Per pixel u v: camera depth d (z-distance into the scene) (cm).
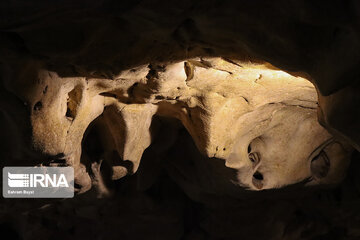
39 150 284
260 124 420
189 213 579
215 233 557
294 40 213
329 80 232
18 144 289
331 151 471
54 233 529
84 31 221
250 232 549
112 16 209
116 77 277
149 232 543
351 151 465
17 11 193
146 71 295
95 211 509
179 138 476
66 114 307
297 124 445
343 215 538
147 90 328
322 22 197
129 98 346
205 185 492
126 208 524
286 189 479
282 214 548
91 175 399
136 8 199
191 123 383
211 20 211
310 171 476
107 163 404
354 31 195
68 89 285
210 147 380
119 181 514
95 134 390
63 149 296
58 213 515
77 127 321
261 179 474
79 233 534
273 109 409
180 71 308
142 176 491
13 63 233
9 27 202
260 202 541
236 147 418
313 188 495
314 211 555
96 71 271
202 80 327
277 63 232
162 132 448
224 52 260
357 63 217
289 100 397
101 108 343
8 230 549
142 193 526
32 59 236
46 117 274
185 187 532
